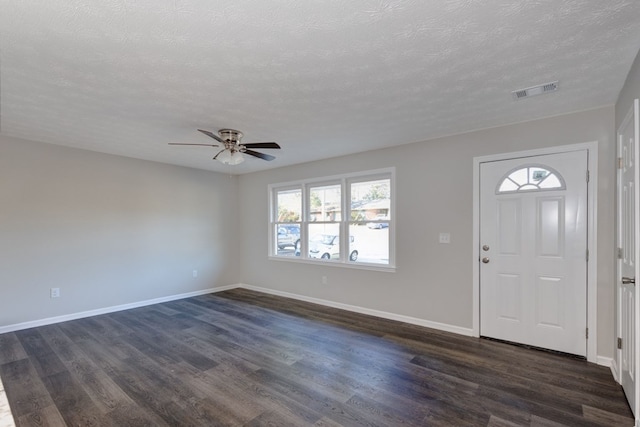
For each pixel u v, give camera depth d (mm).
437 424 2037
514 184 3332
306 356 3061
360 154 4539
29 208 3932
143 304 4938
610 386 2480
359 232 4598
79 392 2430
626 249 2371
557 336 3092
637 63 2014
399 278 4137
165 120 3182
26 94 2557
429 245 3885
